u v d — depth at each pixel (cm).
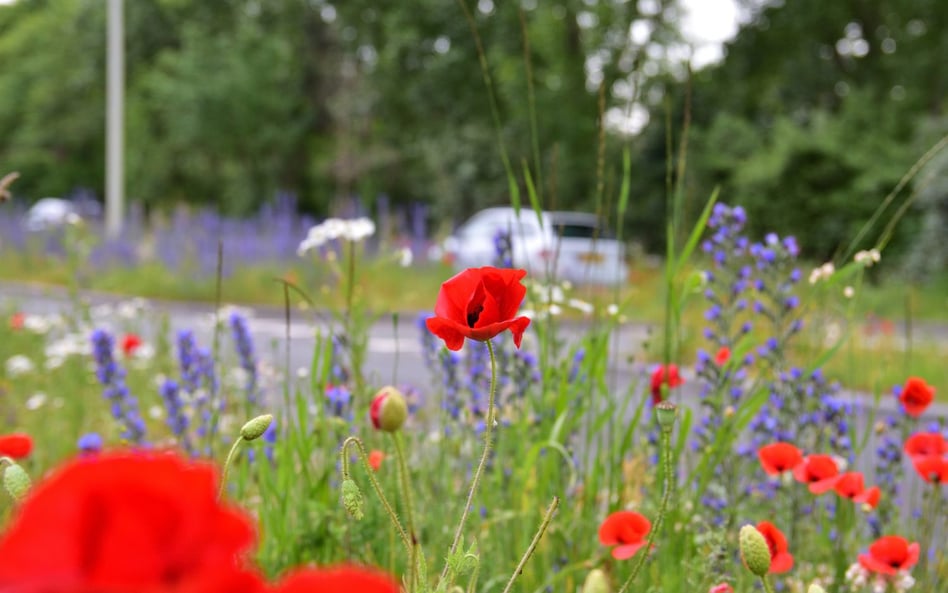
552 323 355
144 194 3869
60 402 547
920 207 2336
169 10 3844
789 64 3297
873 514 358
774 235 365
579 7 2659
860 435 552
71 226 705
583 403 354
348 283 351
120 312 743
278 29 3628
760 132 2917
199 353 405
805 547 337
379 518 295
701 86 3216
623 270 1445
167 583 51
